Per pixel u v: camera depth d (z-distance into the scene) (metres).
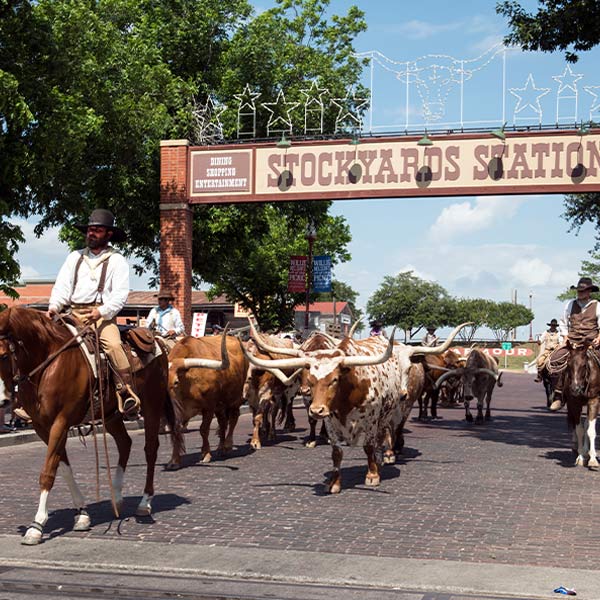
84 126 21.50
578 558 7.26
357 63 35.69
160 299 15.54
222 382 12.67
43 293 56.50
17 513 8.85
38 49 20.27
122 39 27.94
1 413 15.16
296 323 29.25
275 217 41.22
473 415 22.08
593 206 26.19
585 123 21.12
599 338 12.41
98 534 7.93
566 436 17.00
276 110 30.73
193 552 7.25
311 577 6.52
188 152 23.88
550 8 16.38
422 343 21.23
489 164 21.62
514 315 98.62
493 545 7.68
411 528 8.31
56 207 23.19
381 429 10.79
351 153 22.56
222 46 31.47
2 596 6.04
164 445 14.88
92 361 8.00
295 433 17.17
